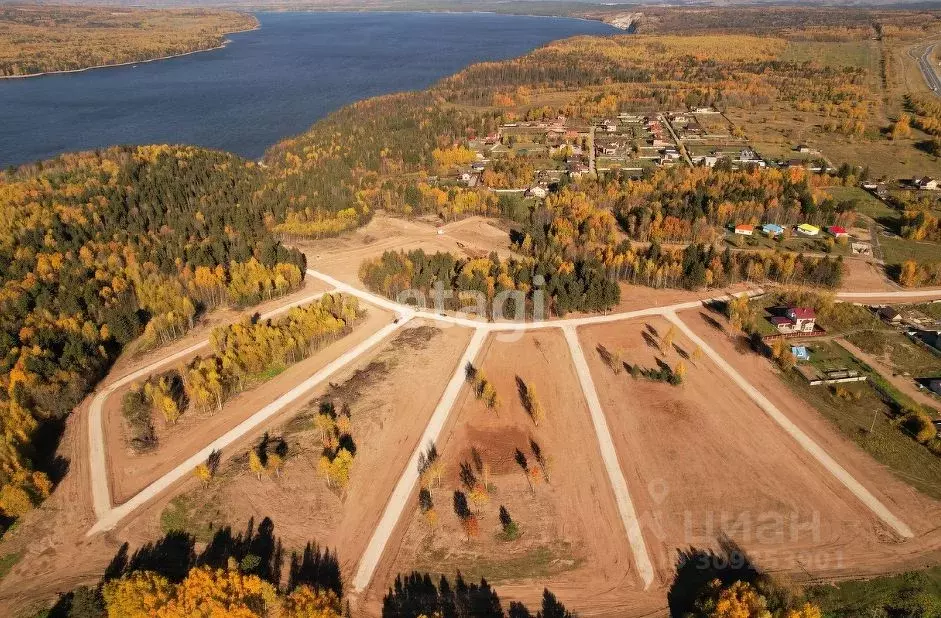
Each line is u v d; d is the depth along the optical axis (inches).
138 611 2615.7
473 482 3479.3
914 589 2783.0
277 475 3518.7
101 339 4810.5
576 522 3213.6
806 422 3885.3
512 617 2758.4
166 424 3986.2
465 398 4190.5
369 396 4185.5
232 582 2691.9
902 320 4948.3
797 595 2652.6
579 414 4023.1
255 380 4439.0
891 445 3663.9
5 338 4488.2
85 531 3196.4
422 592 2871.6
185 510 3304.6
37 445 3782.0
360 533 3166.8
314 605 2610.7
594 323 5118.1
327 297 5231.3
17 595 2861.7
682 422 3919.8
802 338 4751.5
